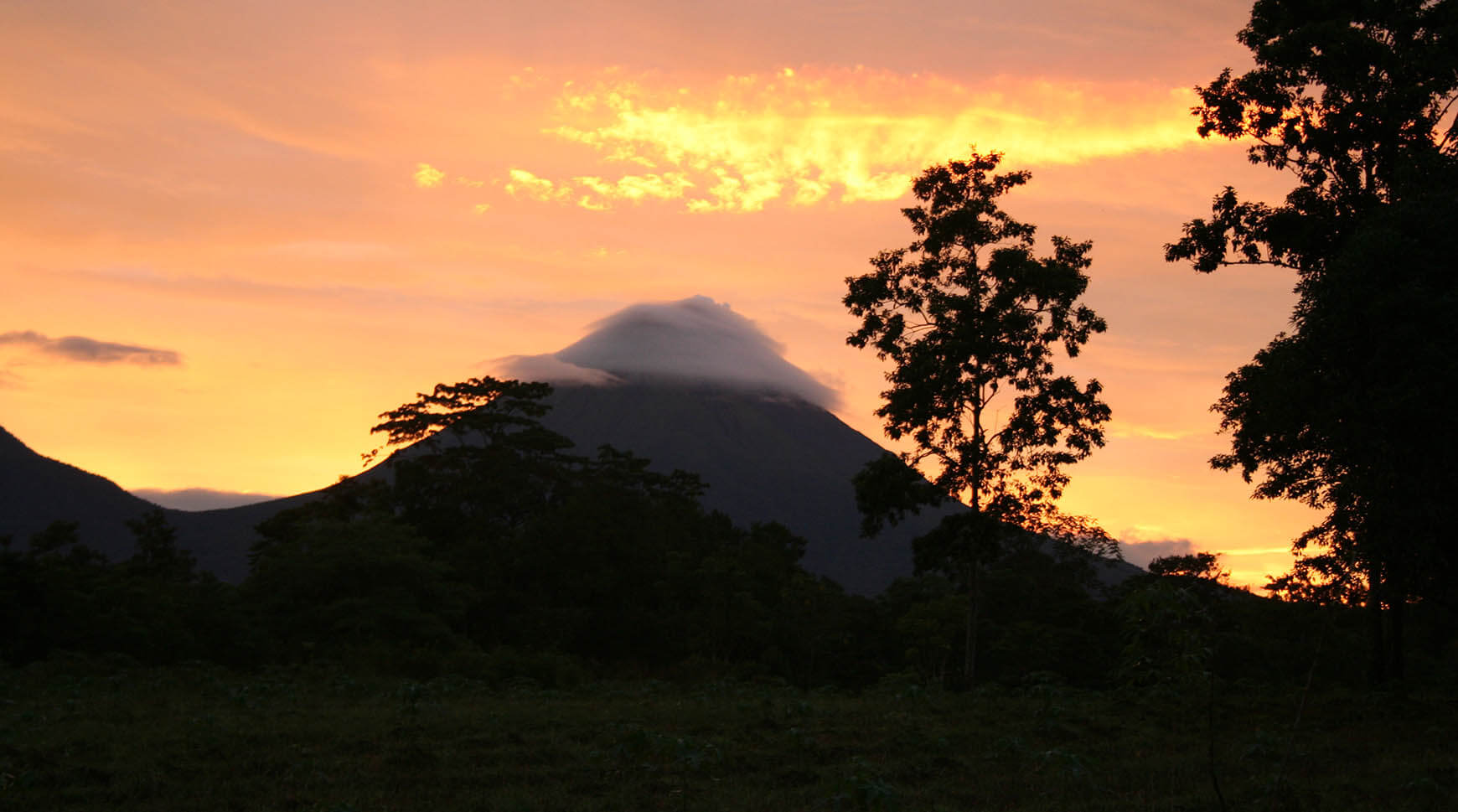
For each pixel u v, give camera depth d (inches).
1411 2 887.1
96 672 953.5
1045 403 1101.1
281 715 649.6
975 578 1131.3
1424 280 629.3
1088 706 761.6
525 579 2161.7
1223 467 816.3
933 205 1164.5
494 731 582.6
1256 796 452.1
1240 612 1498.5
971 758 544.4
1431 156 738.2
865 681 2070.6
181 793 445.1
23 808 420.8
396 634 1478.8
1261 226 943.0
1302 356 661.9
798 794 453.7
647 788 462.9
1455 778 495.2
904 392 1108.5
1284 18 938.7
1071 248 1125.7
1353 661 1359.5
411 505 2434.8
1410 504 629.0
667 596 2188.7
